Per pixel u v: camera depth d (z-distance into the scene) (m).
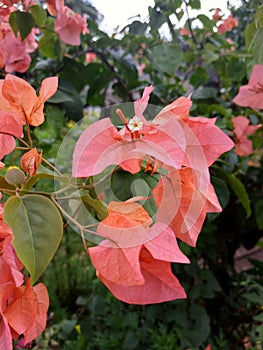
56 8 0.76
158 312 1.09
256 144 0.94
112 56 1.01
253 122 1.06
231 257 1.24
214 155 0.32
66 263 1.64
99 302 1.21
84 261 1.67
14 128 0.33
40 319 0.30
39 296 0.31
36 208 0.27
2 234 0.27
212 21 0.93
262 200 1.01
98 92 1.04
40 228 0.26
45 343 1.21
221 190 0.79
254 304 1.22
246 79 1.10
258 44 0.58
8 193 0.30
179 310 1.08
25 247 0.26
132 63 1.08
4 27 0.71
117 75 1.03
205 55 1.05
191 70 1.20
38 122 0.35
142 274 0.27
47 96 0.34
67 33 0.80
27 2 0.70
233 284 1.31
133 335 1.15
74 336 1.21
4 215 0.26
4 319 0.26
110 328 1.26
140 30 0.86
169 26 0.86
